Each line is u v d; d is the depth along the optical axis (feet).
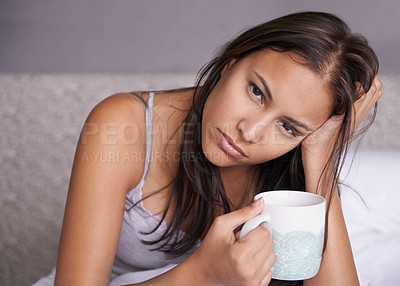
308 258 2.24
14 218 5.87
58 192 5.88
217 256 2.24
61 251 2.47
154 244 3.10
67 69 6.20
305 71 2.32
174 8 5.98
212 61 2.93
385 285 3.49
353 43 2.48
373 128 5.50
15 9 6.08
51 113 5.85
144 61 6.13
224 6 5.92
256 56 2.42
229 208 3.03
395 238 4.21
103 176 2.59
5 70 6.22
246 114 2.41
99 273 2.46
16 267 5.79
